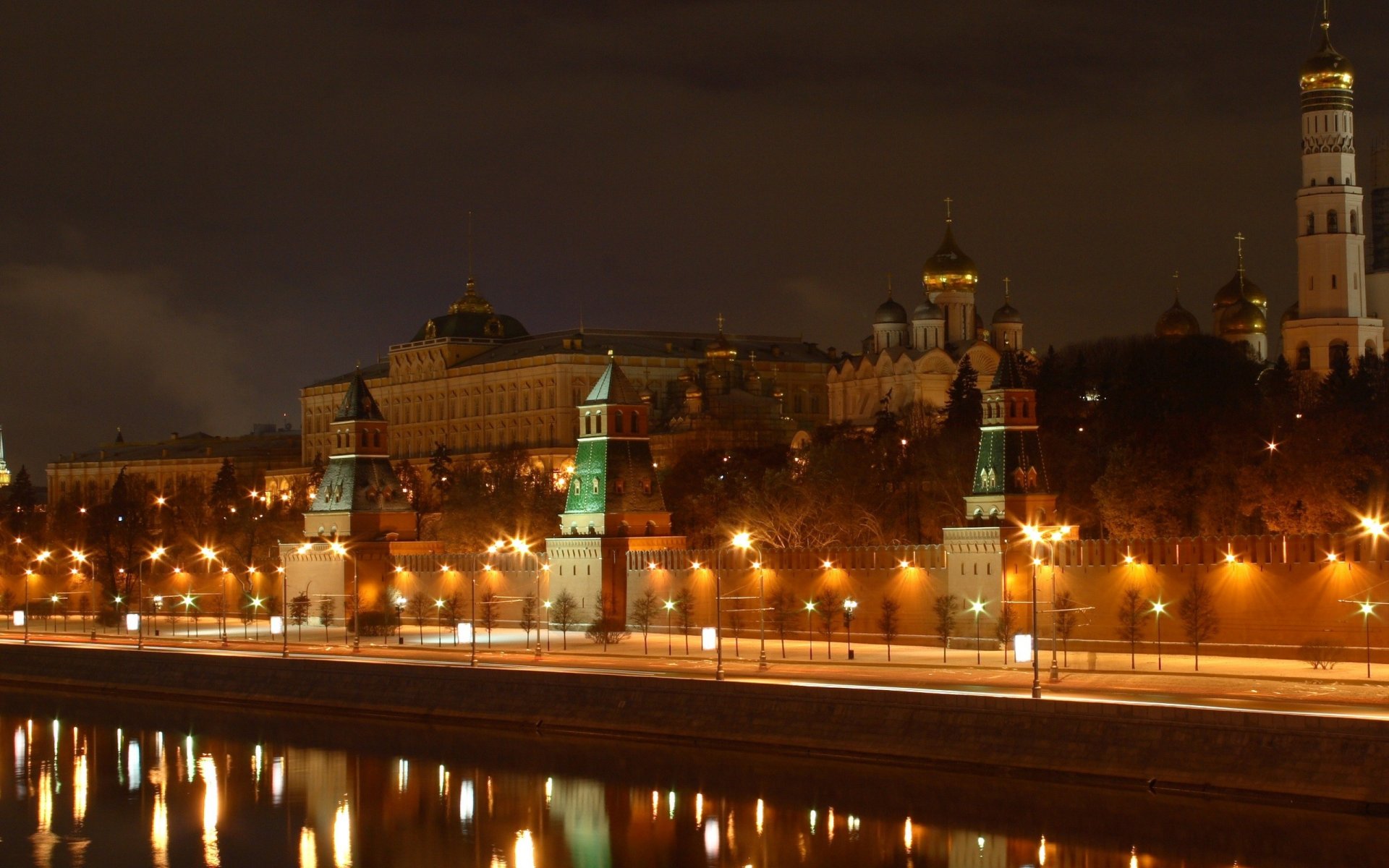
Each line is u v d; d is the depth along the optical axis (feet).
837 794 448.24
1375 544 523.29
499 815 453.99
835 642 651.25
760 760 484.33
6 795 497.05
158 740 567.59
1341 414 653.30
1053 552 602.03
